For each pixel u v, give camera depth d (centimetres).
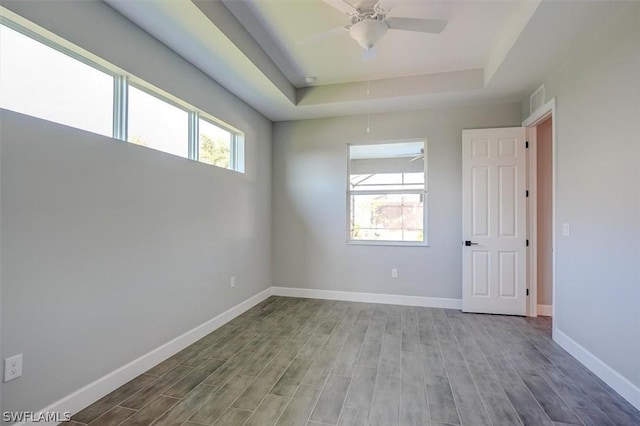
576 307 266
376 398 210
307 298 464
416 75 371
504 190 386
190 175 298
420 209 440
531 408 199
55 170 180
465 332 327
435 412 195
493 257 388
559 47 259
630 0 200
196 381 230
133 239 233
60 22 181
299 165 473
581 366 253
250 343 299
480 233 392
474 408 199
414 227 443
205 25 233
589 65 248
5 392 158
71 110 197
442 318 372
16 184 162
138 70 235
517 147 382
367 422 186
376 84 384
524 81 330
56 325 181
